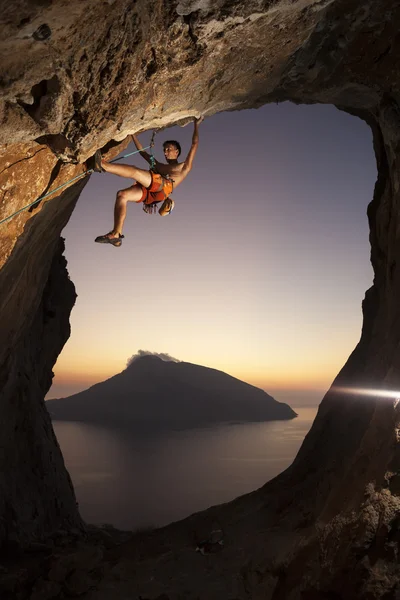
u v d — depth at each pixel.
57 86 4.86
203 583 7.11
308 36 6.57
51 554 8.77
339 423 9.65
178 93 6.02
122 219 5.94
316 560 5.80
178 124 7.66
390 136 7.89
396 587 4.87
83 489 88.69
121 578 7.69
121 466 128.75
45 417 12.81
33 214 6.14
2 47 4.32
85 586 7.40
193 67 5.70
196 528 9.39
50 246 9.20
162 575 7.61
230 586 6.90
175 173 6.44
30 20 4.15
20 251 6.77
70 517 12.15
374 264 10.02
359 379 9.62
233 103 7.71
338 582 5.36
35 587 7.49
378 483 5.54
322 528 6.16
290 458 148.75
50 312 13.02
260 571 6.82
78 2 4.20
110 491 86.88
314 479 9.17
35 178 5.75
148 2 4.71
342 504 6.17
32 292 9.44
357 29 6.72
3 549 9.00
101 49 4.78
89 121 5.23
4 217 5.66
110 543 10.80
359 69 7.32
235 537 8.52
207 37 5.36
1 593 7.50
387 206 8.59
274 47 6.37
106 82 5.04
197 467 126.19
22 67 4.59
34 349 12.39
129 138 6.95
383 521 5.20
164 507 73.38
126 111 5.45
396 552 5.02
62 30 4.39
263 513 9.08
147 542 9.31
